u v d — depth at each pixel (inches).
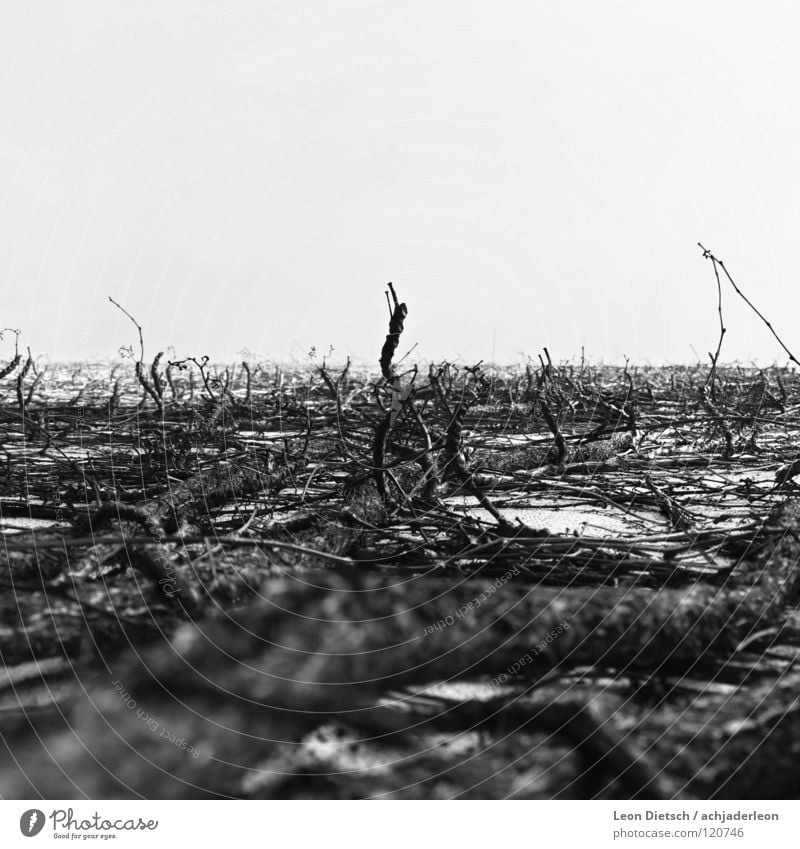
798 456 205.9
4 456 226.4
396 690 73.2
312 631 71.4
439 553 131.3
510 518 166.9
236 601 91.2
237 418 290.2
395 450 191.9
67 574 103.7
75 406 337.7
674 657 85.8
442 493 184.4
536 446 227.3
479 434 263.7
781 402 318.7
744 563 106.8
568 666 82.3
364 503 153.2
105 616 83.0
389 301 152.9
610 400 319.9
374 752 66.6
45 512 163.6
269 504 167.2
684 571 119.1
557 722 71.8
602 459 230.2
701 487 198.2
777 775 65.0
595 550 129.6
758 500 185.3
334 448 224.4
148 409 308.8
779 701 75.9
